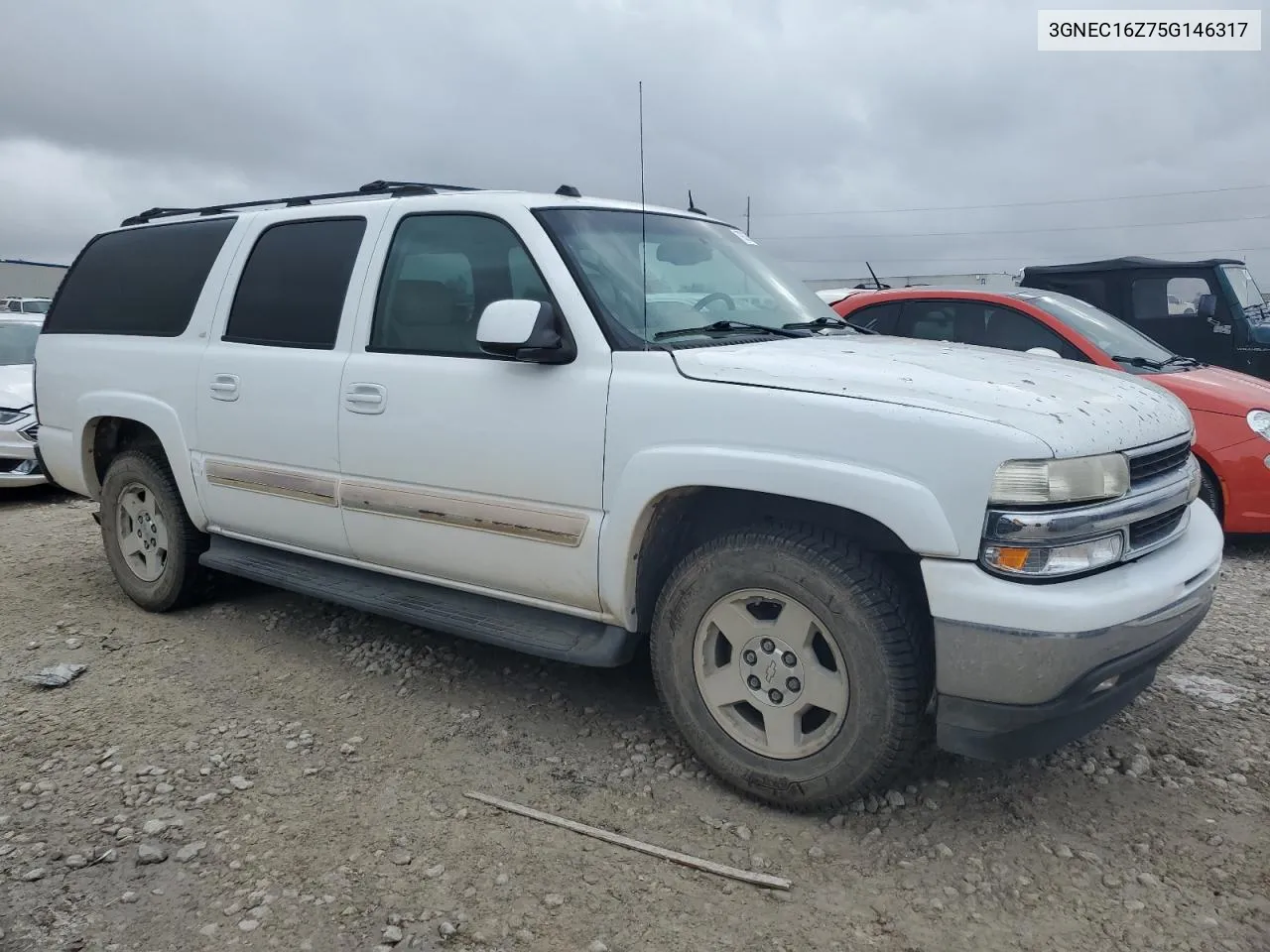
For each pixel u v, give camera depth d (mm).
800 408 2793
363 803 3080
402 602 3822
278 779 3229
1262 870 2705
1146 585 2684
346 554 4004
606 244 3549
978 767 3277
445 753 3420
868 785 2852
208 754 3406
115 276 5043
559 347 3221
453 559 3602
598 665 3236
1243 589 5324
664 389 3037
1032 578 2557
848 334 3803
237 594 5188
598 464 3156
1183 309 8820
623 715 3703
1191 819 2967
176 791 3148
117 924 2504
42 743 3496
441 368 3549
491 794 3131
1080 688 2592
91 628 4730
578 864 2758
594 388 3170
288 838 2883
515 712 3736
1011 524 2533
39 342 5352
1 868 2740
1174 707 3742
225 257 4453
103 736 3549
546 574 3354
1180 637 2857
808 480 2742
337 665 4215
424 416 3562
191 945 2428
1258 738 3486
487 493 3439
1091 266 9203
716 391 2943
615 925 2496
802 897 2607
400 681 4031
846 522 2865
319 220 4141
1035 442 2537
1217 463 5895
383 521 3770
